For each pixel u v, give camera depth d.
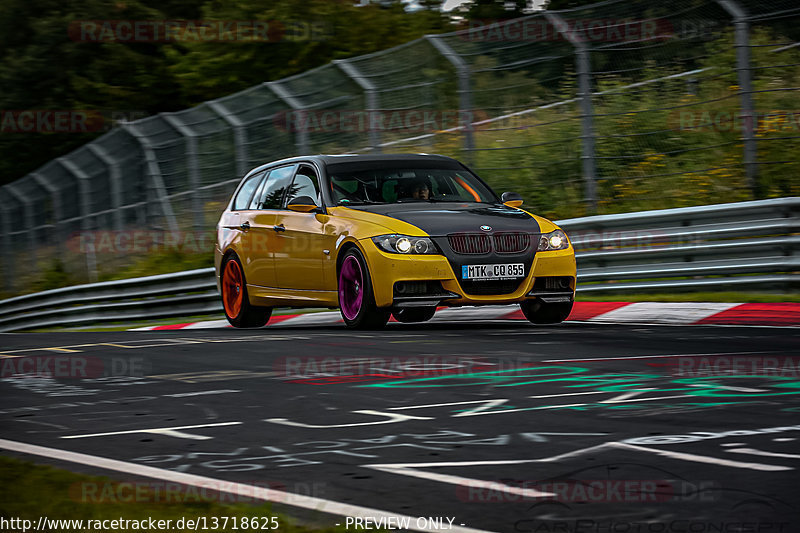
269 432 9.92
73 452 9.21
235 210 24.70
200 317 34.81
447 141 34.75
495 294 19.09
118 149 43.19
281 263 22.00
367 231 19.30
